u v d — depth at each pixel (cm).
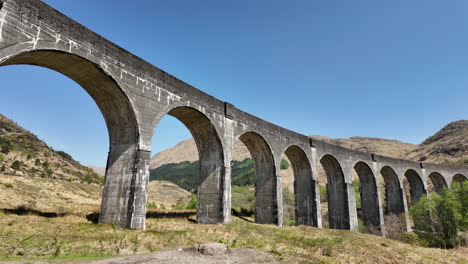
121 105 1596
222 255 986
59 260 750
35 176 5019
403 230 3534
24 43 1148
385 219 3819
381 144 16100
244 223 2178
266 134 2617
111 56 1495
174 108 1911
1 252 789
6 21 1105
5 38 1093
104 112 1686
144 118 1622
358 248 1677
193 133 2286
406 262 1525
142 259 824
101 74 1463
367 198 3666
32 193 2942
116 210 1523
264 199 2622
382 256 1579
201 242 1287
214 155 2214
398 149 14700
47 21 1241
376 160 3750
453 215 3025
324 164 3434
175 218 2339
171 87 1841
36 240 952
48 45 1227
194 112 2053
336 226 3219
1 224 1141
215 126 2144
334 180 3350
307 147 3003
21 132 7562
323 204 5828
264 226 2239
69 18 1328
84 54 1359
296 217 2983
